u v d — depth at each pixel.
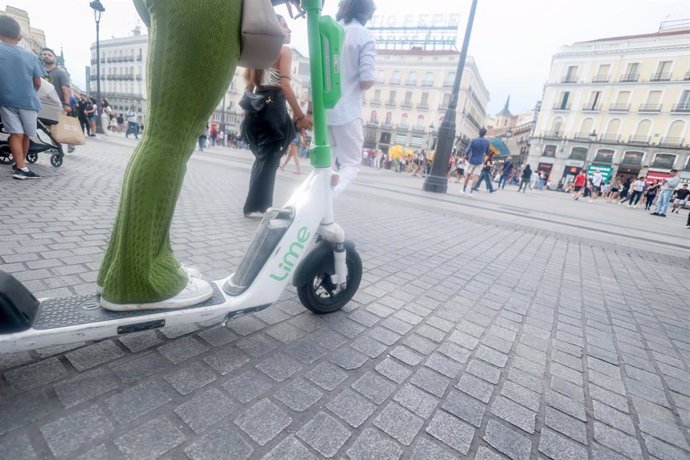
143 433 1.11
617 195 23.80
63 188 4.45
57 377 1.29
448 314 2.33
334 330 1.93
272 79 3.64
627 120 41.69
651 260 4.73
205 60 1.19
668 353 2.17
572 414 1.50
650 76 40.12
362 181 11.11
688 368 2.01
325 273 1.93
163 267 1.41
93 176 5.60
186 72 1.20
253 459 1.08
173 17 1.13
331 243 1.91
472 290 2.83
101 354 1.46
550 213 9.23
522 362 1.86
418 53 53.19
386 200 7.27
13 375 1.27
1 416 1.09
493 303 2.62
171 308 1.41
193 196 5.20
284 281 1.73
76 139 6.18
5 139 5.12
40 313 1.25
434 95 51.72
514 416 1.44
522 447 1.28
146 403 1.23
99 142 12.42
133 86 62.81
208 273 2.46
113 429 1.11
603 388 1.72
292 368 1.55
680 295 3.37
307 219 1.75
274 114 3.75
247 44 1.28
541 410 1.50
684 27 46.47
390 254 3.56
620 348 2.16
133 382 1.32
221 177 7.60
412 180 16.73
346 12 3.31
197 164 9.62
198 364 1.48
